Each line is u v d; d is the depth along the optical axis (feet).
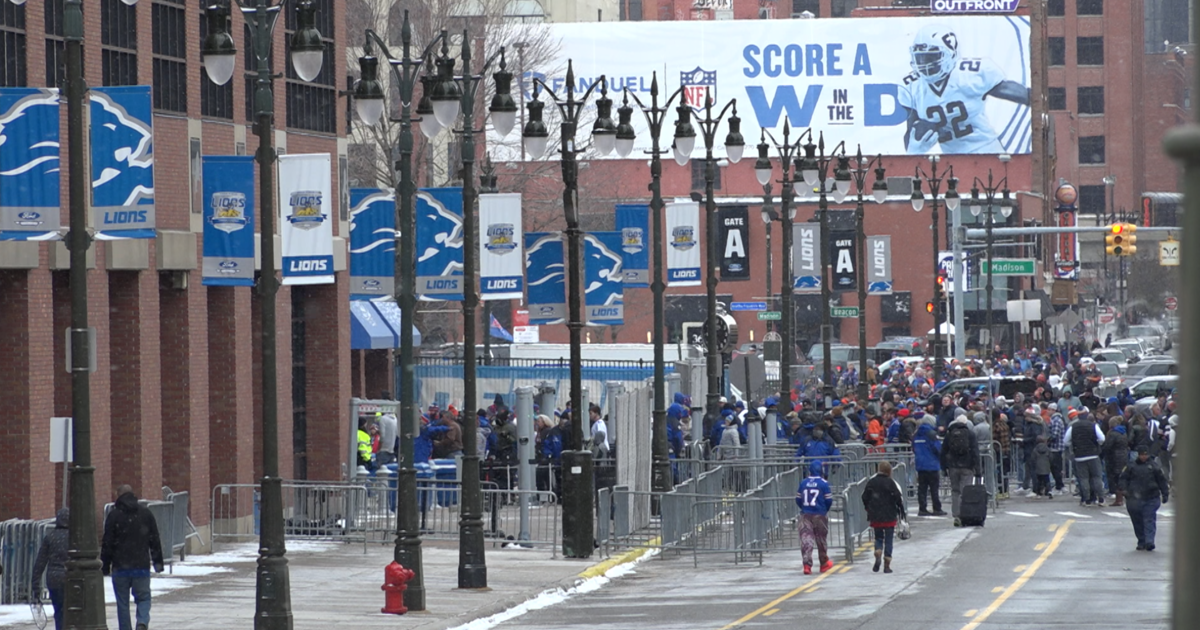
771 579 272.92
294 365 376.27
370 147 629.10
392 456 376.27
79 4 175.73
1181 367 32.40
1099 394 569.23
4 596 233.35
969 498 353.72
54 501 266.57
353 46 610.65
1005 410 465.47
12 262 252.62
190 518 311.06
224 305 331.16
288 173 297.53
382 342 435.94
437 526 345.51
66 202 272.72
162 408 312.09
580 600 255.09
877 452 413.39
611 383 413.39
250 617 221.46
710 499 311.06
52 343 267.80
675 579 281.33
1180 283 33.17
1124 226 585.22
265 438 193.67
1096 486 404.36
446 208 329.52
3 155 212.02
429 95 244.63
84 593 176.45
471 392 256.93
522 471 321.73
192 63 314.14
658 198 348.59
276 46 351.46
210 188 278.67
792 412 459.73
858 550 315.99
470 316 259.19
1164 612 213.25
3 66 260.42
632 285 418.72
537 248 364.17
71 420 210.59
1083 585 248.32
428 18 643.45
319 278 298.56
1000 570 271.90
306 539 325.42
